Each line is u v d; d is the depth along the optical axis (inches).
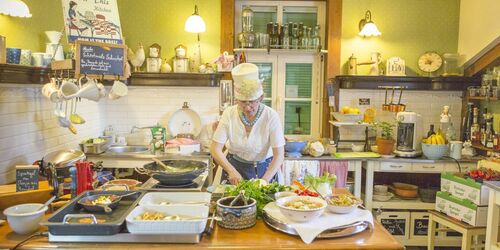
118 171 147.4
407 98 163.9
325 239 63.2
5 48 93.3
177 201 74.2
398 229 147.8
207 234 64.4
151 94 161.5
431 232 127.6
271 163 98.0
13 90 104.3
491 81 142.6
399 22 161.8
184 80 155.7
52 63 102.0
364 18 161.0
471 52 152.6
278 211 70.2
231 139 102.4
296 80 169.2
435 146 142.8
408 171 144.9
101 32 109.0
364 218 67.3
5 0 90.5
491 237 103.5
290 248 60.3
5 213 65.2
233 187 82.2
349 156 144.3
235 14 166.1
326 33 164.2
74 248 59.9
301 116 170.6
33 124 113.8
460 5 160.9
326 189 82.5
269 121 99.3
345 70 162.9
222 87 160.7
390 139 148.5
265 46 158.9
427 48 162.9
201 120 162.1
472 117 156.2
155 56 156.0
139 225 60.0
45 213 73.9
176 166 92.7
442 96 163.9
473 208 112.3
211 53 160.9
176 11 159.3
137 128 160.4
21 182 80.5
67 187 85.2
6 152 101.7
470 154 150.3
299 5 166.4
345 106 163.2
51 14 129.0
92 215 63.7
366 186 146.4
